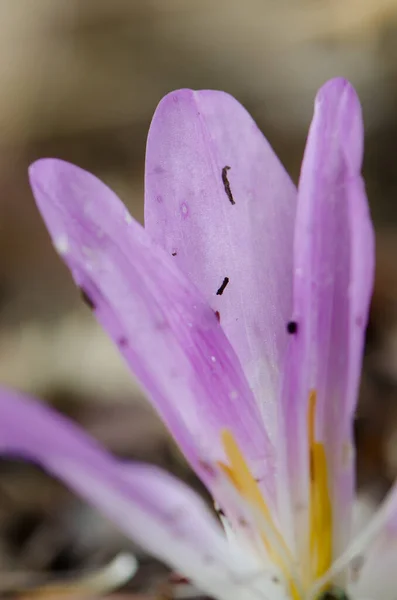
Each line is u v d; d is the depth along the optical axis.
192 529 0.14
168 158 0.14
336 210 0.14
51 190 0.13
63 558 0.22
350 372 0.14
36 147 0.51
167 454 0.25
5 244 0.41
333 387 0.14
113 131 0.50
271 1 0.55
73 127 0.51
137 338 0.14
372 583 0.14
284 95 0.50
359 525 0.18
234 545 0.14
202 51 0.55
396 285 0.33
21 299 0.38
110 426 0.27
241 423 0.14
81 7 0.59
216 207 0.14
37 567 0.22
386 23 0.49
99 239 0.13
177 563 0.14
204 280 0.14
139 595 0.19
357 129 0.14
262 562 0.14
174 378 0.14
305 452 0.14
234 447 0.14
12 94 0.54
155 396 0.14
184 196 0.14
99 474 0.13
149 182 0.13
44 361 0.32
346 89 0.14
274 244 0.14
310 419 0.14
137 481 0.14
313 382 0.14
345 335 0.14
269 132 0.47
